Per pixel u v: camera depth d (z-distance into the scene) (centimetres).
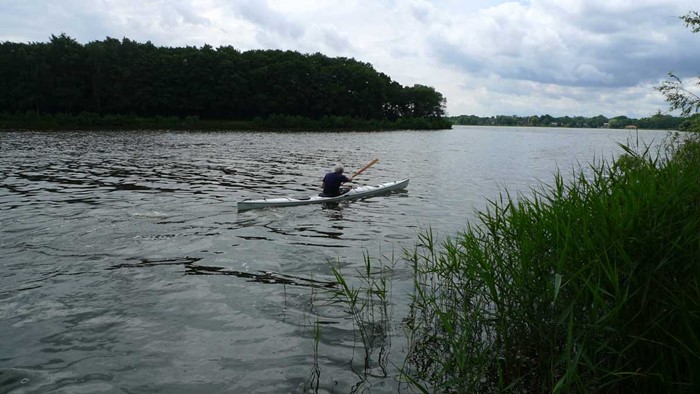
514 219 454
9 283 614
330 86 9756
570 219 384
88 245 796
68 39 7119
